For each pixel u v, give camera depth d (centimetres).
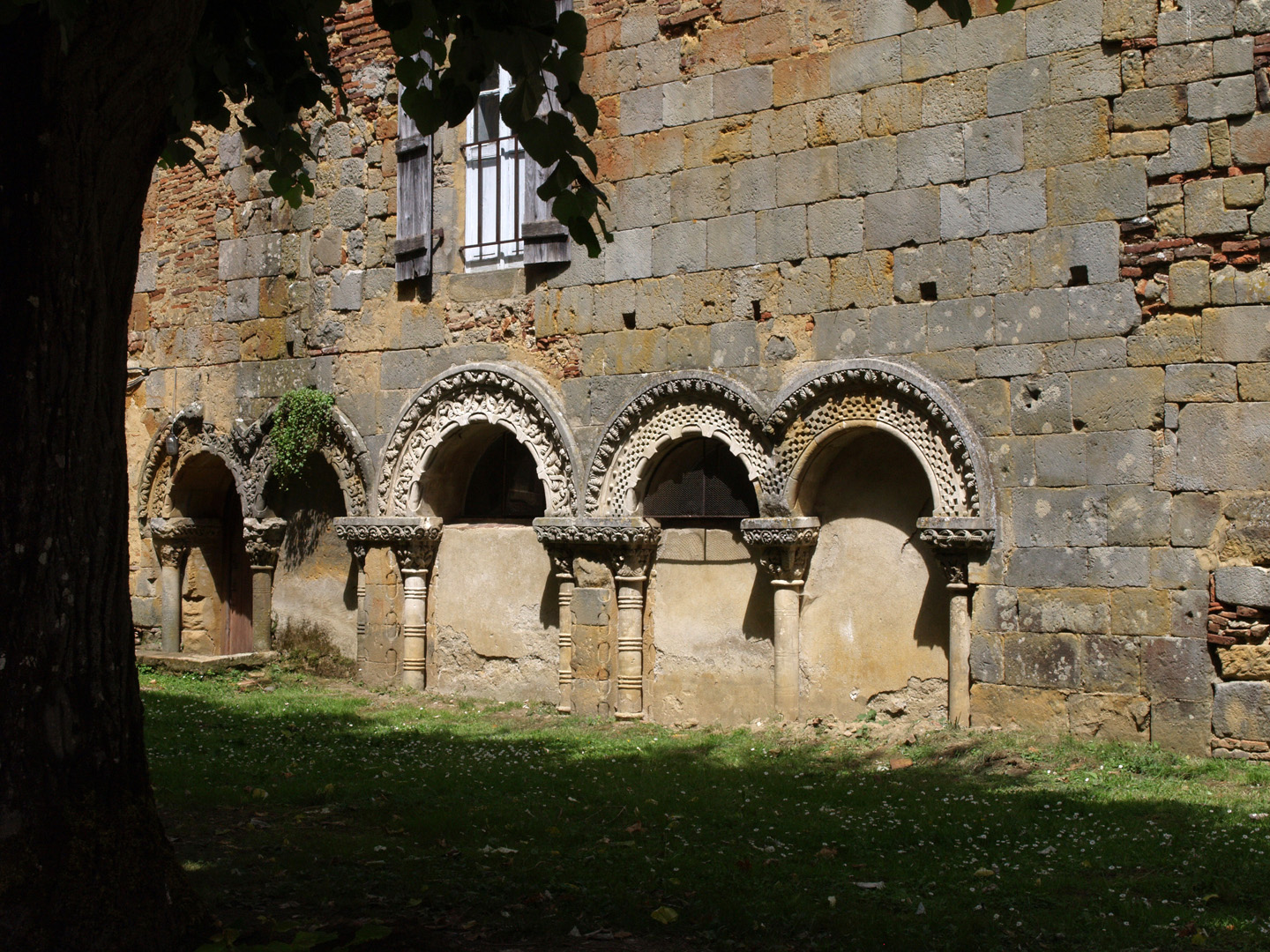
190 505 1677
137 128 496
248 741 1074
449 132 1384
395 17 608
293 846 695
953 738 1005
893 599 1105
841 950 525
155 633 1686
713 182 1198
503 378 1312
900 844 716
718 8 1203
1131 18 990
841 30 1130
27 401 463
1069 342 1003
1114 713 967
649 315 1231
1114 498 977
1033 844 709
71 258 471
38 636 463
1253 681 917
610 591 1245
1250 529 925
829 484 1149
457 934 545
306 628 1532
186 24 497
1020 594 1013
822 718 1127
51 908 452
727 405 1176
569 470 1269
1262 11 945
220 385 1597
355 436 1435
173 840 709
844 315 1115
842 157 1124
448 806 814
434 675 1401
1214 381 946
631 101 1252
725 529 1208
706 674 1205
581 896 600
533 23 600
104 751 479
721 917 566
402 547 1398
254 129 793
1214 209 953
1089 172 1002
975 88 1058
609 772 945
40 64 462
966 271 1054
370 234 1453
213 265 1619
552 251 1291
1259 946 523
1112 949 521
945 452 1051
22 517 462
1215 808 777
